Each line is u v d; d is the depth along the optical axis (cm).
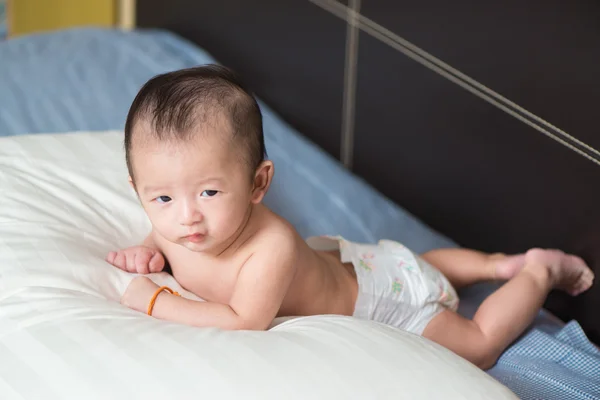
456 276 155
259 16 243
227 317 114
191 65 229
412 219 181
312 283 129
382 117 209
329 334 99
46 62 219
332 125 228
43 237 117
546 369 132
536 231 165
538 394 126
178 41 241
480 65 172
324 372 91
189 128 106
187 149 105
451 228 193
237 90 113
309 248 133
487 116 173
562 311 160
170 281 122
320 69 226
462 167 184
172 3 279
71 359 90
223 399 85
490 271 153
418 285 138
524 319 140
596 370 132
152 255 124
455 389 93
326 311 132
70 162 142
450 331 137
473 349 136
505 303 139
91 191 137
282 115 246
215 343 94
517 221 170
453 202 190
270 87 247
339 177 188
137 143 108
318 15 222
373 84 209
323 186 184
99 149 148
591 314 153
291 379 89
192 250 112
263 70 248
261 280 117
